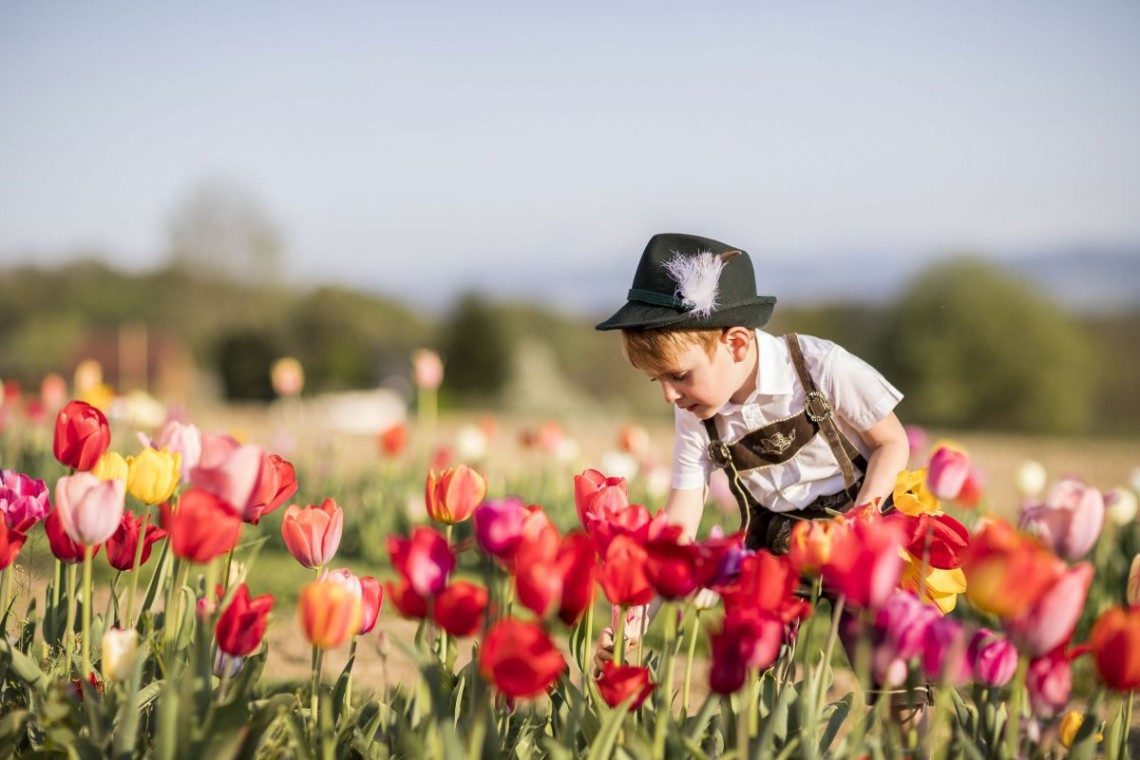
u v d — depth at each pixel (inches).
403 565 68.3
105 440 89.2
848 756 70.4
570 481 285.6
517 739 82.0
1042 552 61.7
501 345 1011.9
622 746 72.0
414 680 137.3
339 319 1096.8
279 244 1481.3
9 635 101.3
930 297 830.5
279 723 77.0
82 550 83.8
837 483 114.2
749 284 111.9
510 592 76.4
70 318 1245.7
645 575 67.2
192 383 1005.2
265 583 188.1
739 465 116.2
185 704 67.9
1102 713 123.3
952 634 67.1
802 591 108.0
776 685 81.6
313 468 283.1
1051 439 689.6
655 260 108.8
